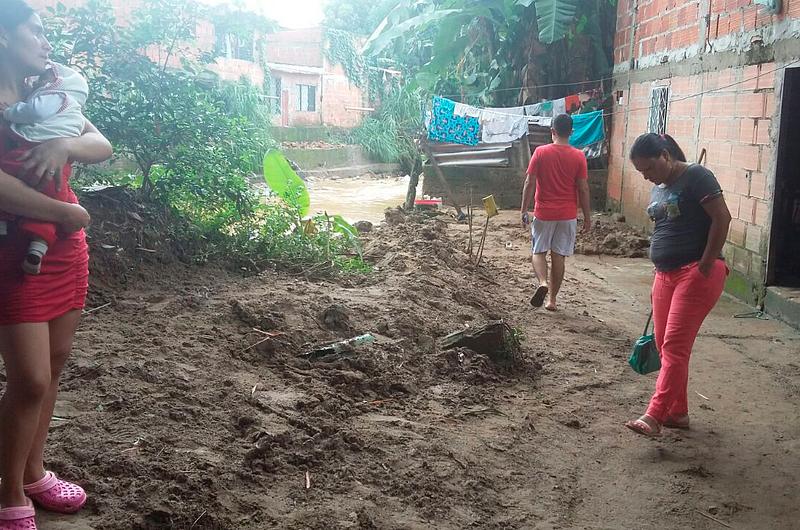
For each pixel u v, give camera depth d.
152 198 8.21
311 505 3.61
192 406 4.41
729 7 9.58
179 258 7.68
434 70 18.69
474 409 5.07
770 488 4.22
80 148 2.83
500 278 9.45
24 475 3.15
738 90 9.16
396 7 19.62
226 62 28.33
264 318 5.96
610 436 4.86
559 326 7.35
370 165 31.94
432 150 17.30
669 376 4.75
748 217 8.73
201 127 8.33
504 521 3.72
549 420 5.05
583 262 11.07
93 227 7.22
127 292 6.54
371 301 6.96
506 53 18.28
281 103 31.80
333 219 9.49
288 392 4.88
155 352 5.11
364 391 5.12
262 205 9.06
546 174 7.75
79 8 8.04
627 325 7.62
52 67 2.91
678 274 4.79
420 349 6.03
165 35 8.36
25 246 2.73
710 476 4.34
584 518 3.84
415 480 3.98
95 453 3.72
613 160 15.95
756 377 6.05
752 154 8.69
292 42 33.91
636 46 14.26
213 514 3.36
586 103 16.61
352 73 35.00
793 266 8.32
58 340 3.02
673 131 11.83
